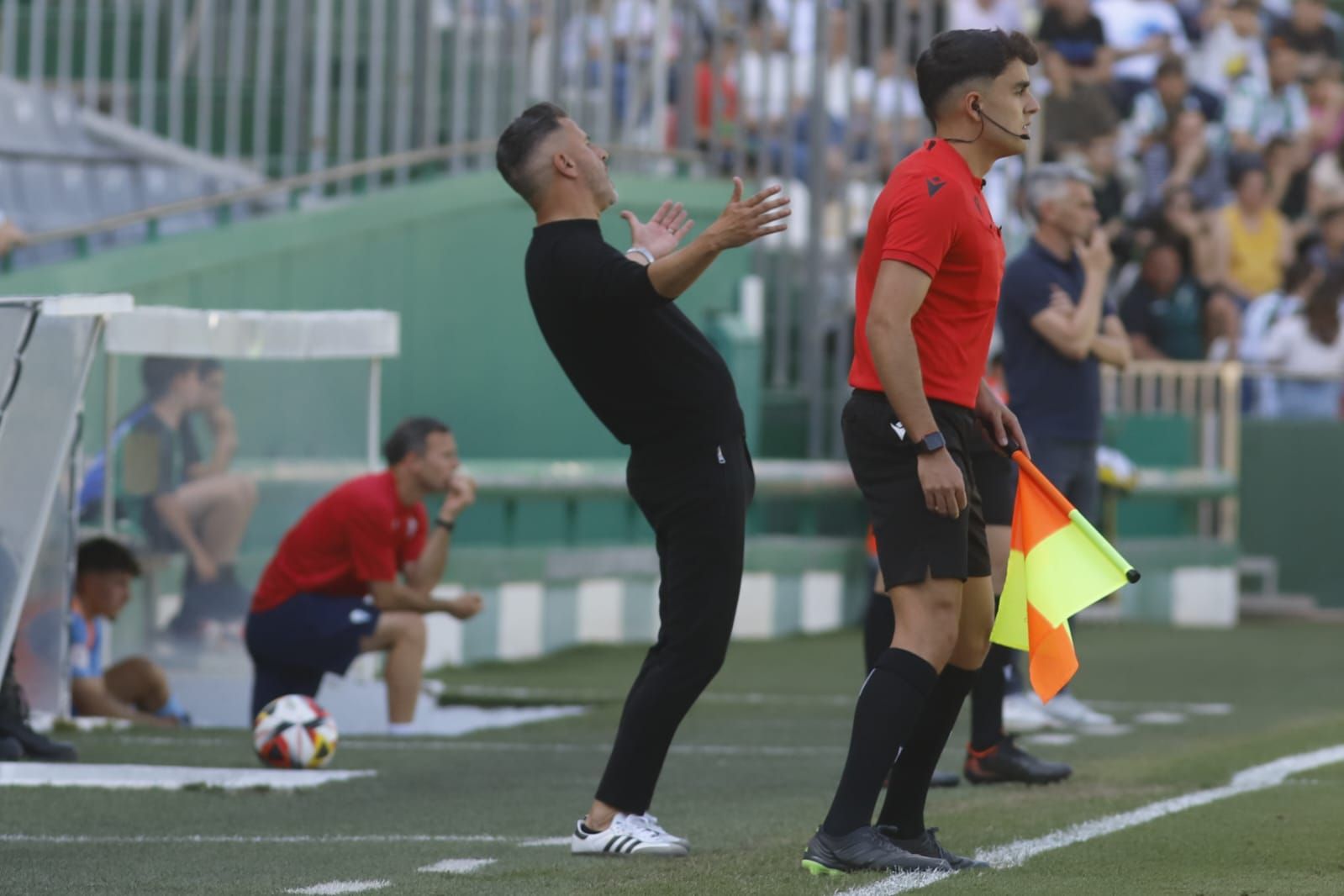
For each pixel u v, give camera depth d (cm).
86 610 2702
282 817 1789
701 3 4634
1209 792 1911
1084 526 1416
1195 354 5409
